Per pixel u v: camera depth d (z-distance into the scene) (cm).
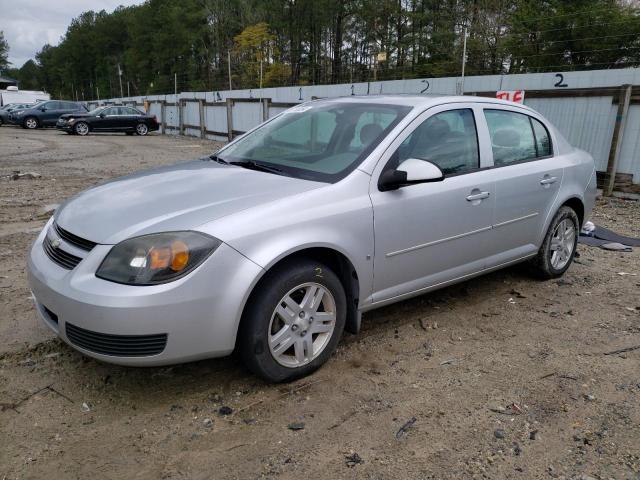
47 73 14938
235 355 331
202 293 278
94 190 362
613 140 952
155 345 276
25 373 333
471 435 280
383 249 351
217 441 273
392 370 345
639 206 903
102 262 281
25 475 247
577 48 2681
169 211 302
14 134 2672
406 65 4409
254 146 421
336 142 382
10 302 441
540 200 469
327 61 5791
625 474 253
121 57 11000
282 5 5831
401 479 248
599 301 470
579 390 325
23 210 798
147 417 292
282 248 298
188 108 2834
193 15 7244
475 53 3120
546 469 256
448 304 457
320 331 330
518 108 472
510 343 386
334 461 259
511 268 550
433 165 343
